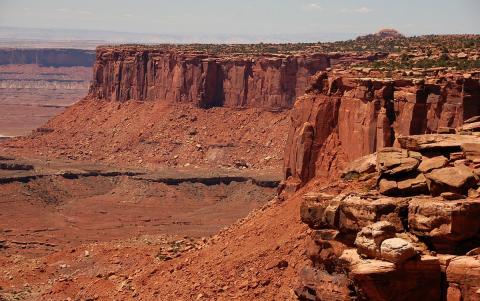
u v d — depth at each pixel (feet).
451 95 288.10
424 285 167.63
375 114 292.20
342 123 303.07
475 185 179.42
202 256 308.19
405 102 291.17
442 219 170.60
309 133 307.37
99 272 382.22
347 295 182.39
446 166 185.98
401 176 187.93
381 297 168.14
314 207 192.13
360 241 172.76
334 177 293.43
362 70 339.36
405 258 167.22
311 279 191.21
